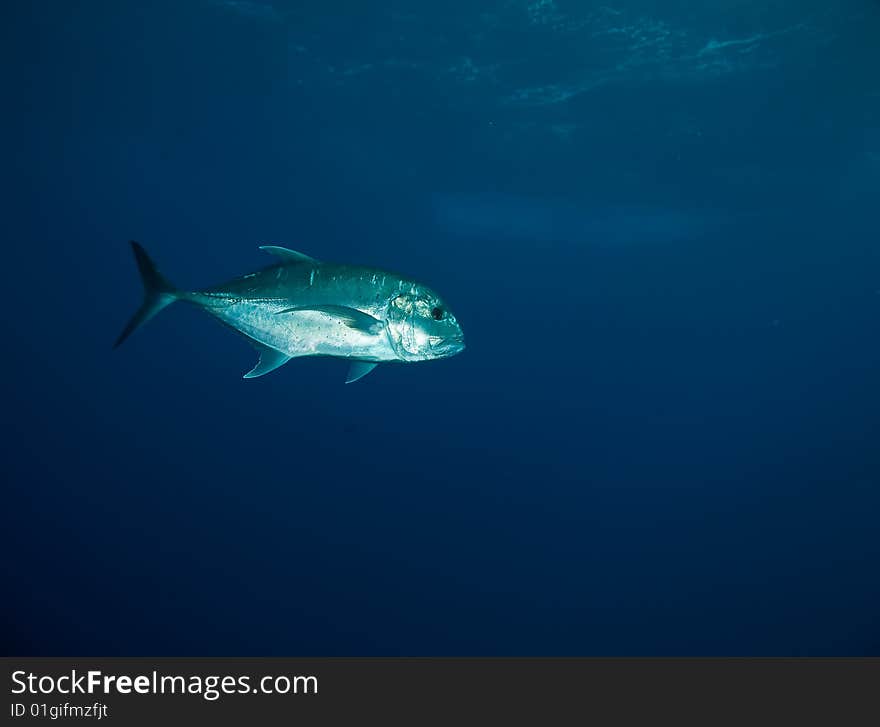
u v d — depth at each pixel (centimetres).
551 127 1809
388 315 295
